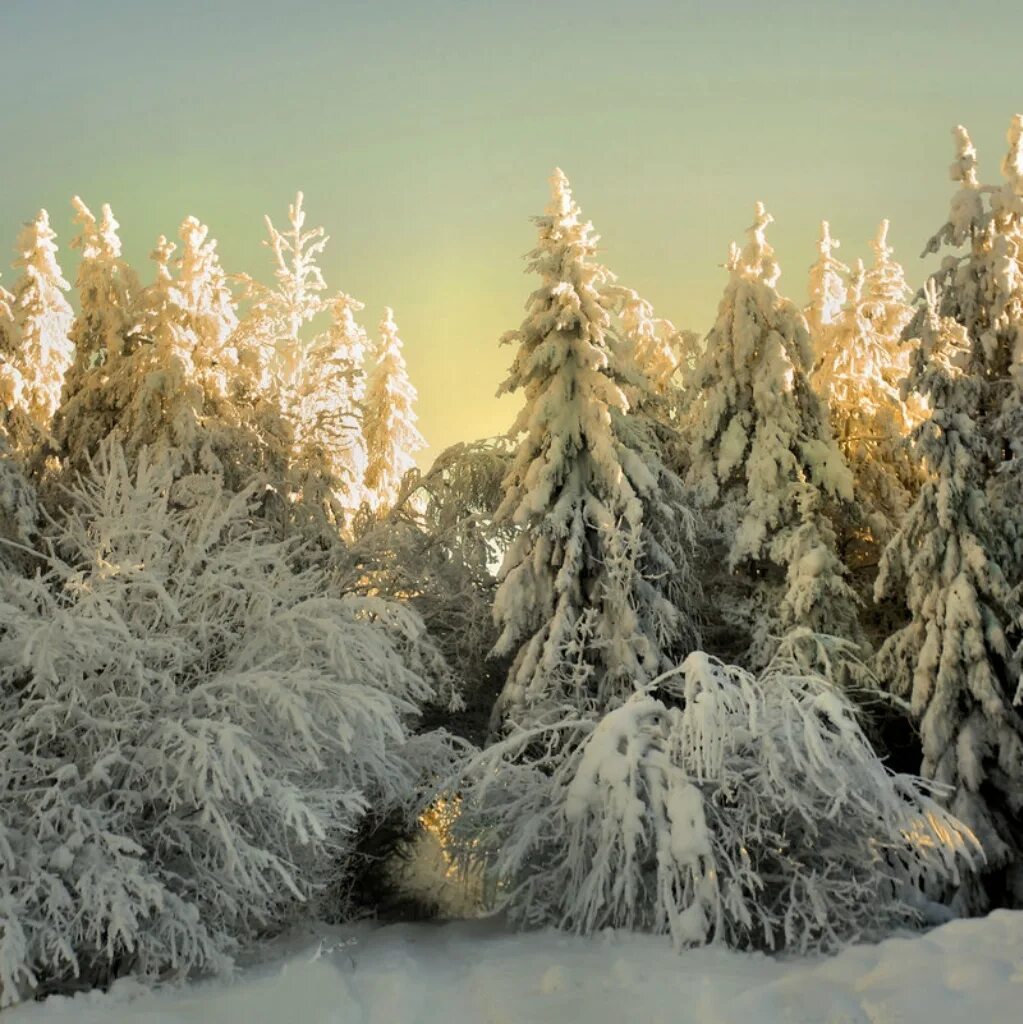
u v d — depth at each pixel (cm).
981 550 1511
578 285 1644
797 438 1884
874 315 2441
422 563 1791
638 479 1563
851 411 2147
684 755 995
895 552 1617
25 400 2102
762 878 963
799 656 1565
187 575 1120
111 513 1177
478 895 1232
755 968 805
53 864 854
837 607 1688
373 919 1231
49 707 934
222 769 895
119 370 1811
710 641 1867
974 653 1480
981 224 1870
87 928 877
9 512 1394
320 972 789
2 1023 720
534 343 1672
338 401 2280
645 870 1021
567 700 1419
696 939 896
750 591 1852
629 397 1739
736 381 1938
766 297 1947
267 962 962
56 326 2309
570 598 1546
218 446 1733
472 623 1714
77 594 1063
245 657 1076
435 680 1588
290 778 1038
